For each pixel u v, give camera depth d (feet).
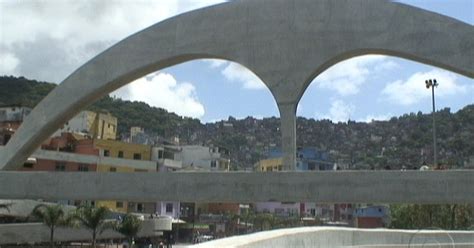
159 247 155.74
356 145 475.31
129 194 85.10
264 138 531.91
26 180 90.89
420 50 85.25
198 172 82.28
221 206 270.67
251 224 243.60
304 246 49.83
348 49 88.79
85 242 144.87
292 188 77.41
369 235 70.38
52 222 127.95
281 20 92.89
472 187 70.33
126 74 98.58
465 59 82.99
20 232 126.82
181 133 474.08
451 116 403.95
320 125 532.32
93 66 100.12
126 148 204.13
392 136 454.40
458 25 84.23
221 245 27.09
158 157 219.41
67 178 88.79
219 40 95.40
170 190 83.10
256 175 79.20
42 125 100.83
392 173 73.61
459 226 173.58
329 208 283.79
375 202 73.87
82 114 230.27
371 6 88.69
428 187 72.02
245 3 95.09
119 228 142.00
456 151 359.46
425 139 394.93
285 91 91.25
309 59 90.63
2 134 171.12
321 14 91.04
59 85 101.14
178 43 97.04
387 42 86.89
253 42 93.76
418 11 86.38
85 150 191.42
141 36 98.89
